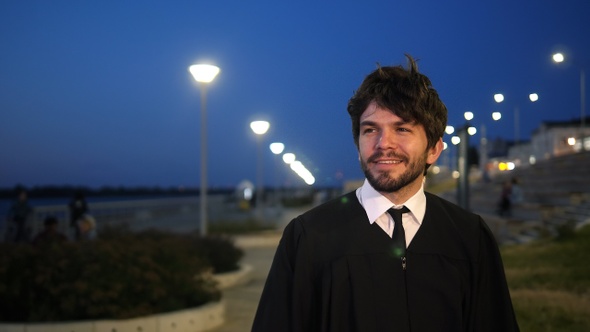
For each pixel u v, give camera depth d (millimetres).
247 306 10141
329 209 2744
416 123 2592
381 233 2623
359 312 2523
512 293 8766
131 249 8812
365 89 2656
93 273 7836
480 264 2676
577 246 12500
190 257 9766
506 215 21281
